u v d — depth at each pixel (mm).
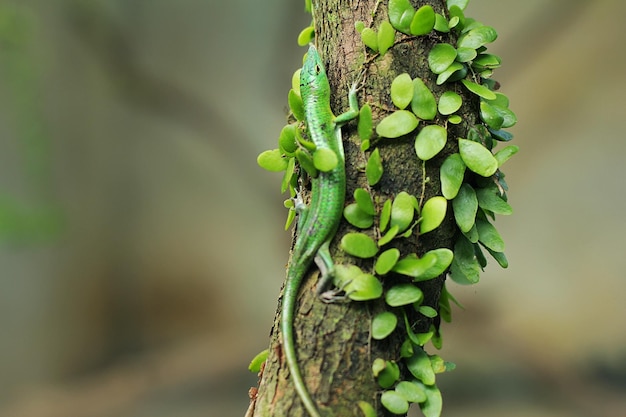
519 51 11016
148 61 12805
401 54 2689
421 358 2611
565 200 11422
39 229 11867
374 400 2479
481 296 11555
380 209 2576
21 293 12594
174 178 13828
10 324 12484
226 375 11797
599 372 10227
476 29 2809
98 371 13000
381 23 2701
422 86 2605
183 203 13844
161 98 11898
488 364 10320
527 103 11695
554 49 11492
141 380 12164
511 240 11695
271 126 12633
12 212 11438
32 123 12047
